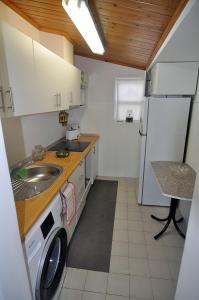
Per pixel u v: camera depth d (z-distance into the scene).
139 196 2.86
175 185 1.87
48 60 1.75
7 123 1.81
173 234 2.27
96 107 3.64
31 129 2.28
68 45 2.51
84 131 3.80
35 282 1.15
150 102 2.48
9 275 0.81
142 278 1.71
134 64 3.24
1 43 1.09
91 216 2.62
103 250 2.02
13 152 1.92
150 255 1.96
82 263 1.86
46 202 1.31
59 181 1.65
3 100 1.14
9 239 0.79
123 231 2.32
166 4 1.17
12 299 0.85
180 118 2.48
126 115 3.67
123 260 1.90
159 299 1.53
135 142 3.72
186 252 1.06
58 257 1.58
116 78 3.46
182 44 1.61
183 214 2.54
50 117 2.86
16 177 1.75
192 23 1.19
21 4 1.65
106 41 2.19
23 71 1.34
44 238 1.25
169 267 1.82
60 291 1.57
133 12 1.37
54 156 2.42
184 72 2.34
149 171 2.73
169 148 2.61
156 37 1.83
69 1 1.18
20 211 1.20
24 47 1.34
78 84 2.86
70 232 1.98
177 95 2.49
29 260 1.07
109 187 3.49
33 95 1.50
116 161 3.89
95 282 1.67
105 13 1.46
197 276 0.95
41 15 1.86
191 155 2.42
